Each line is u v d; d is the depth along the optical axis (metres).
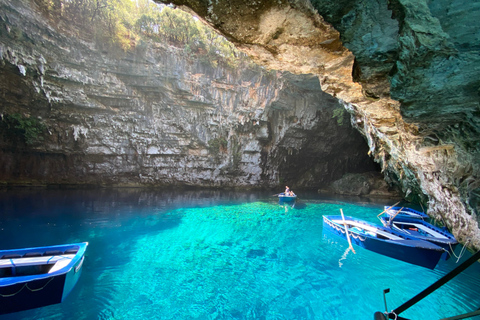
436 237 9.70
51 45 19.12
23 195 18.08
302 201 22.20
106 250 9.79
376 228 10.95
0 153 20.09
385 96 5.58
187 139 26.69
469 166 6.33
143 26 22.84
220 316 6.18
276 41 5.10
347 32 3.92
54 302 6.03
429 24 3.04
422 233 10.88
